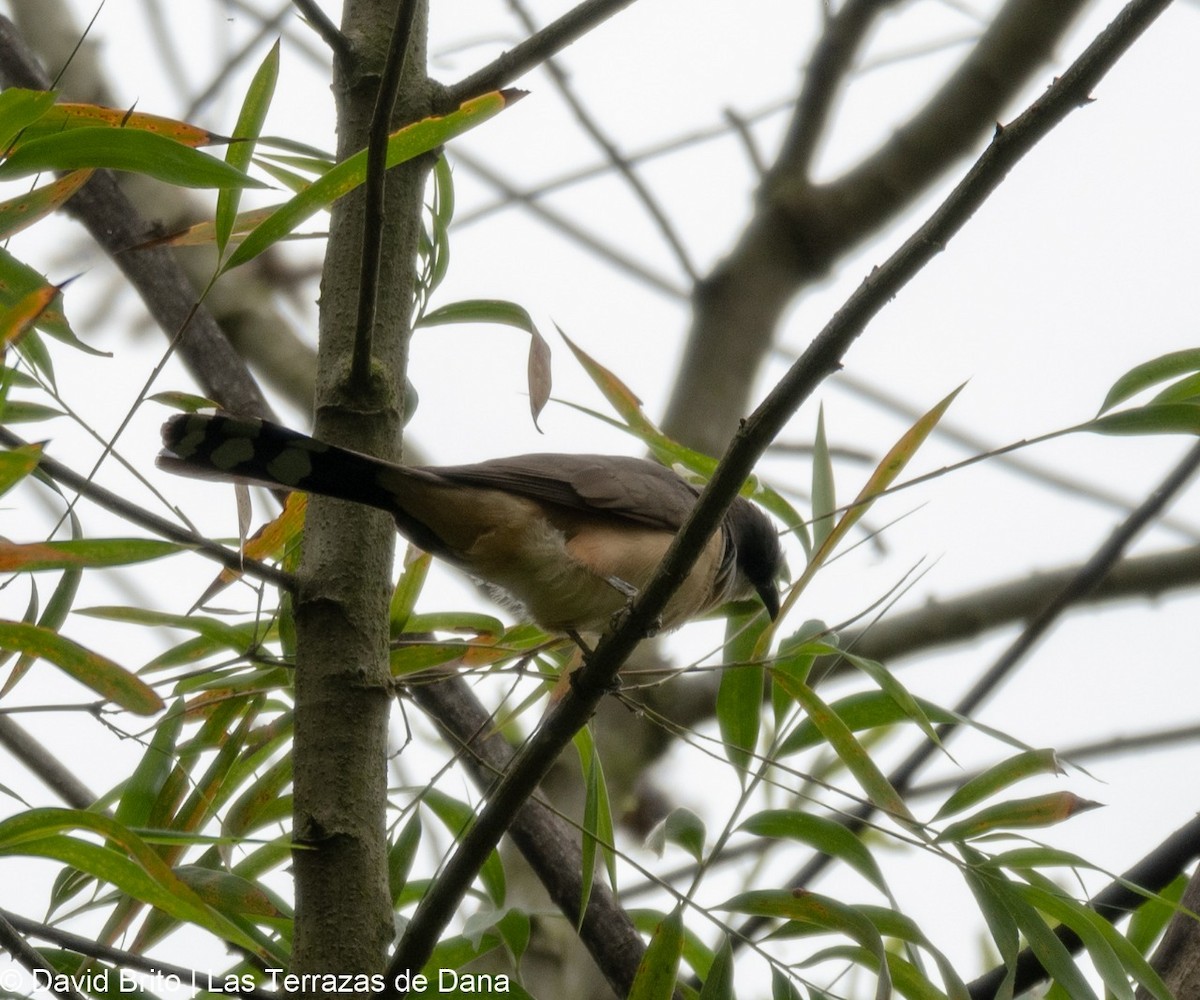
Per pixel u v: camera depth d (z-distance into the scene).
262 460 6.86
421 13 7.79
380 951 6.06
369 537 6.74
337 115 7.54
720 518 6.18
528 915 7.65
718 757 6.52
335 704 6.37
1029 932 6.43
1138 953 6.41
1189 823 7.27
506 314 7.56
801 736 7.35
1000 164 5.53
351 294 7.16
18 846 5.18
